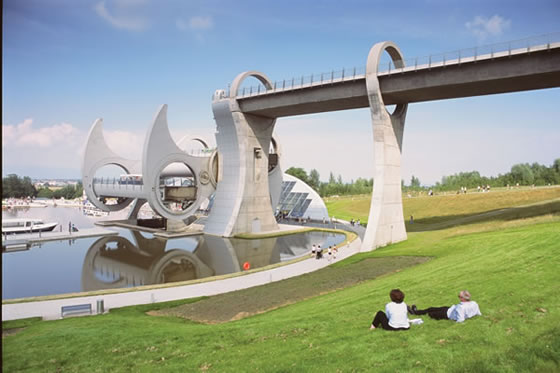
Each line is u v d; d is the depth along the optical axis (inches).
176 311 780.0
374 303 573.6
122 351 449.7
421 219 2293.3
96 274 1237.1
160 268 1315.2
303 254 1523.1
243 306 777.6
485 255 826.8
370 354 344.8
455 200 2501.2
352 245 1585.9
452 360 317.1
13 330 666.8
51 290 1061.1
